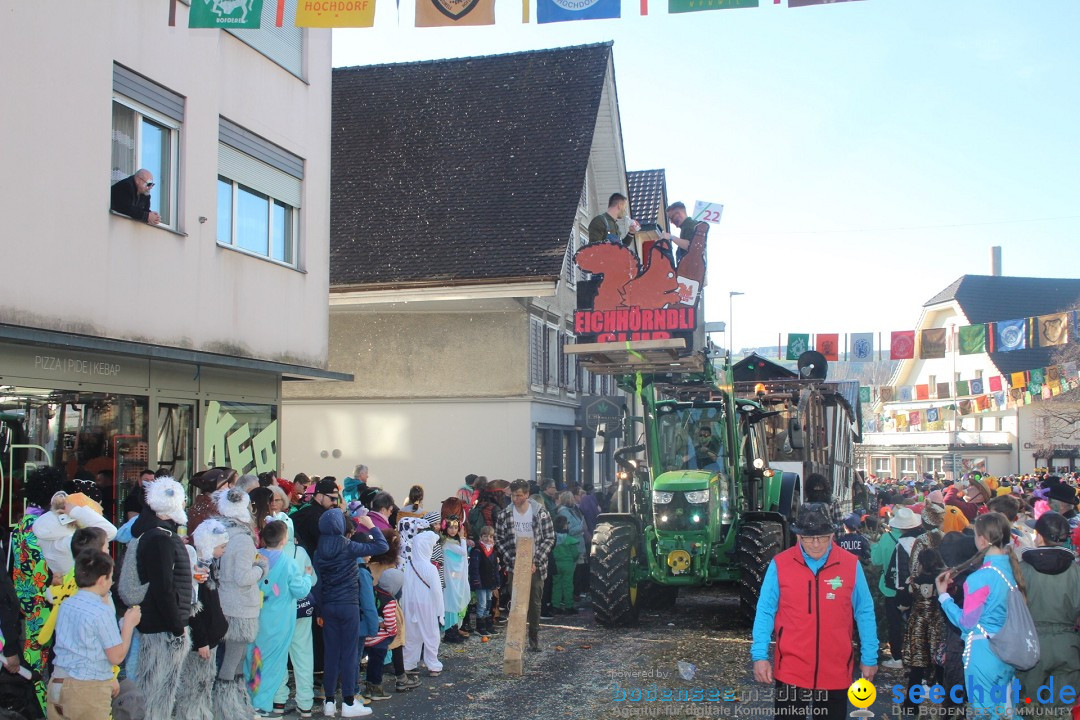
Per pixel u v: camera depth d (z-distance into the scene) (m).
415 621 9.02
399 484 20.69
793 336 20.91
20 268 9.05
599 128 24.69
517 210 21.25
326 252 14.70
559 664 9.89
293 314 13.78
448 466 20.56
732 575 12.50
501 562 12.17
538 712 8.02
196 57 11.70
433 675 9.40
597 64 24.31
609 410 20.11
